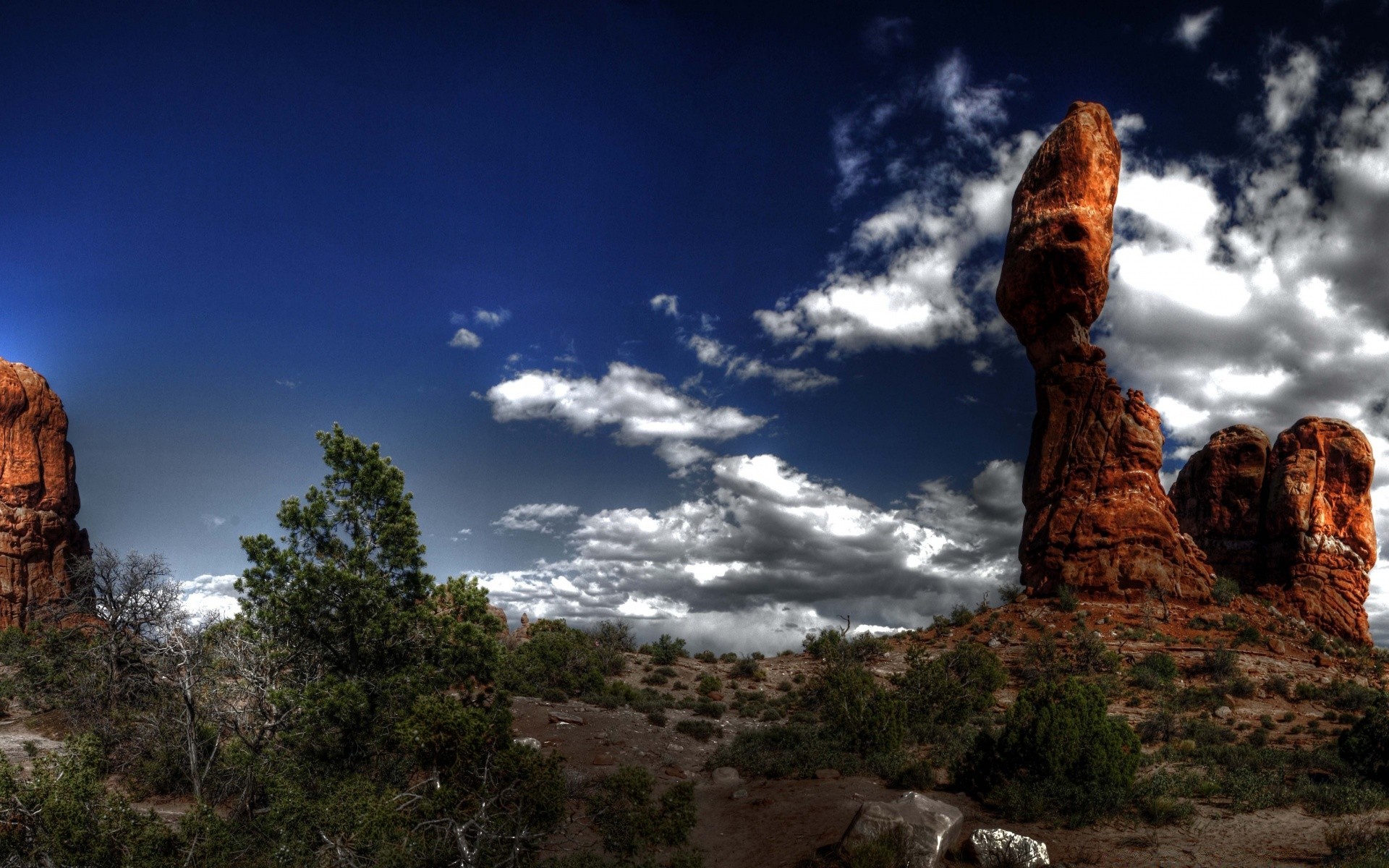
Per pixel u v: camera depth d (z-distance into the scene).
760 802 22.20
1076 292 51.84
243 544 20.72
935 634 49.94
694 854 15.71
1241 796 19.45
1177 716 32.16
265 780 18.72
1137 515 49.34
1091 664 40.09
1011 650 44.41
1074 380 52.53
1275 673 39.69
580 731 30.44
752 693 39.72
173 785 23.06
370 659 21.69
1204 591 48.72
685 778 25.88
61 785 14.98
